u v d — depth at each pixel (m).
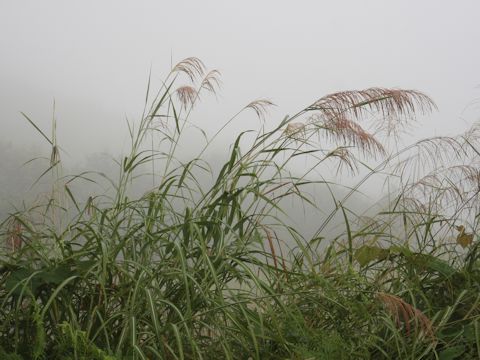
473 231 3.02
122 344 2.41
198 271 2.61
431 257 2.84
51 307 2.50
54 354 2.32
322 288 2.62
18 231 2.94
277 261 2.87
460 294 2.55
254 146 2.92
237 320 2.40
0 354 2.23
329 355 2.31
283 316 2.58
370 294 2.74
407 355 2.40
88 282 2.57
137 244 2.94
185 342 2.48
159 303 2.46
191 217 2.66
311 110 2.97
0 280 2.61
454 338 2.45
